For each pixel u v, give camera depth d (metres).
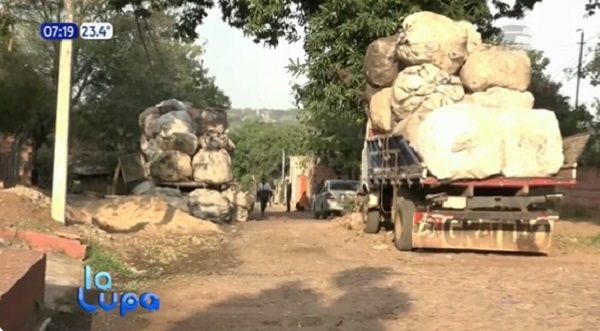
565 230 16.38
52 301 7.70
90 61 33.28
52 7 22.33
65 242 10.54
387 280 9.82
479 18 18.75
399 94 13.17
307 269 11.00
